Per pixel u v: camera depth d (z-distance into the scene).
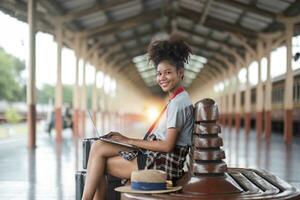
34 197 7.18
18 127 41.66
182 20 28.72
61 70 20.59
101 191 4.05
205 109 3.56
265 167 11.39
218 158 3.50
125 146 3.96
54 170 10.45
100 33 26.11
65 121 32.62
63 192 7.61
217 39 31.12
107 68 39.78
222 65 44.03
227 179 3.54
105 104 41.53
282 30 23.27
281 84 30.58
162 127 3.96
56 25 20.17
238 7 19.86
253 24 23.98
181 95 3.87
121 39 32.25
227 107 45.31
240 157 13.95
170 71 3.89
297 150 16.80
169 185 3.66
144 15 25.31
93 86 32.56
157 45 3.95
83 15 20.17
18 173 9.92
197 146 3.54
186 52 3.96
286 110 20.25
